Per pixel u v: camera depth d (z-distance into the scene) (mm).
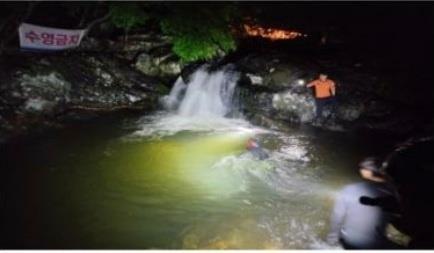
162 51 15641
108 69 14219
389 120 12086
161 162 9398
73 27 15789
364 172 5883
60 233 6527
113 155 9656
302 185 8531
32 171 8570
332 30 19469
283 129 12016
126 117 12625
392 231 6094
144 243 6359
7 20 13195
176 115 13211
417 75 14211
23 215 6965
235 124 12508
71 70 13367
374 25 19781
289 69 13758
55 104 12148
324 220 7203
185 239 6492
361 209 5723
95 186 8117
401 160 8750
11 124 10508
